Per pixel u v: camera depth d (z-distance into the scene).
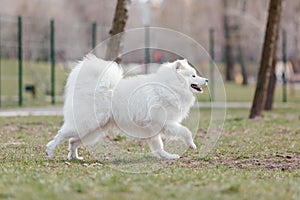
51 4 59.53
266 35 19.44
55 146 10.30
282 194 7.21
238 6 49.28
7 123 17.66
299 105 28.78
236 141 13.75
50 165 9.64
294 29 42.53
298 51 42.47
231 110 24.84
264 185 7.77
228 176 8.58
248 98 34.50
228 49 52.38
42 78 35.38
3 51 36.94
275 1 19.02
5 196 6.82
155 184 7.63
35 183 7.50
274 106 27.77
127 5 16.03
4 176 8.02
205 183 7.81
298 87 47.53
